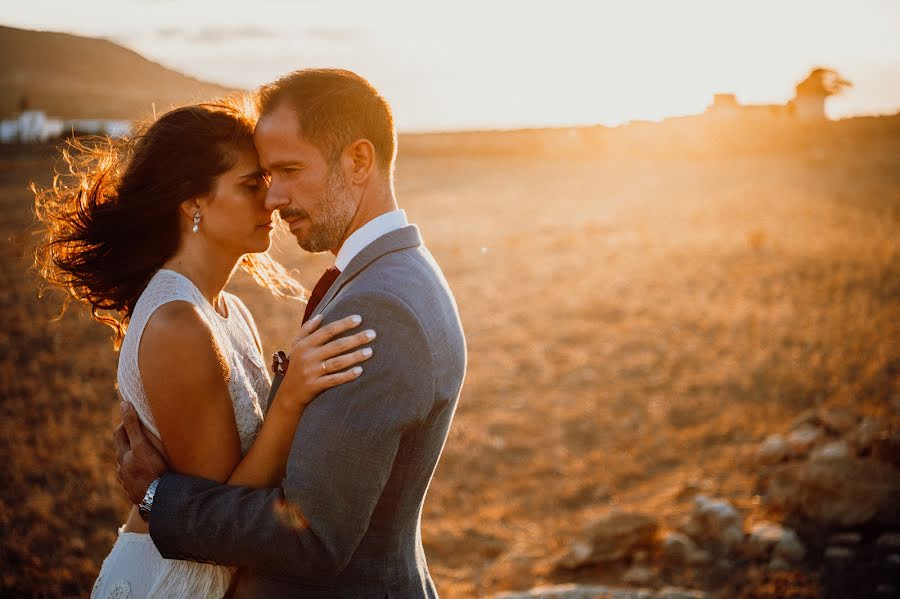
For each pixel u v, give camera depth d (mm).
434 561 5102
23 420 7551
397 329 1589
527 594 3957
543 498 6035
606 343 10570
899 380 7625
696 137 52156
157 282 1830
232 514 1584
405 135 76000
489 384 9062
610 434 7359
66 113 118375
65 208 2018
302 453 1552
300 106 1698
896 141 46531
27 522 5598
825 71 54875
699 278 14164
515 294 13922
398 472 1664
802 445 5809
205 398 1738
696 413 7676
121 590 1861
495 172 44312
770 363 8914
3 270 14516
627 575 4250
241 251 1981
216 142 1872
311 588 1662
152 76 181875
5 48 167375
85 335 10609
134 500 1772
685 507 5230
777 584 3986
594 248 18656
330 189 1728
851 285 12508
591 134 57500
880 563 4062
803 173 34844
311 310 1827
